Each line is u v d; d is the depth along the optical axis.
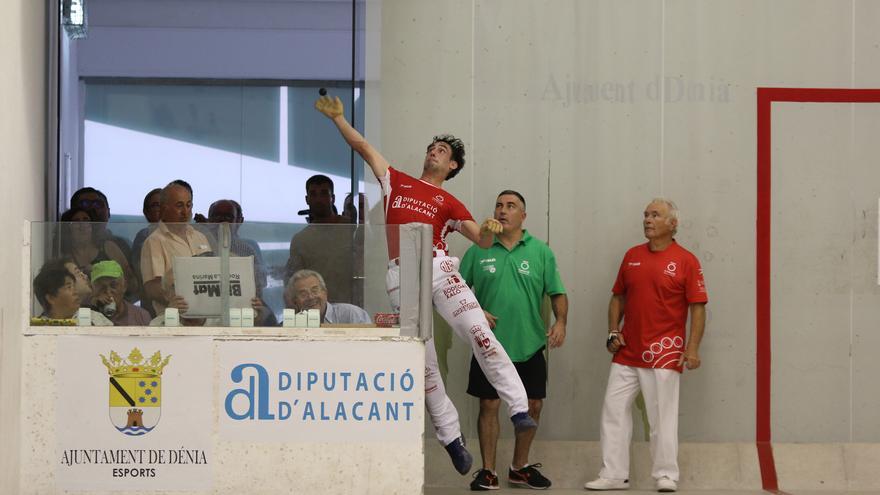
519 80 10.76
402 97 10.68
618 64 10.76
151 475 7.77
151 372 7.78
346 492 7.82
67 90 9.93
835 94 10.76
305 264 7.88
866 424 10.70
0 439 7.64
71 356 7.77
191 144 10.09
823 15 10.77
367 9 10.58
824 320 10.74
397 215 9.01
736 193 10.75
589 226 10.71
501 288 10.09
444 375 10.59
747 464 10.55
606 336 10.66
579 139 10.74
